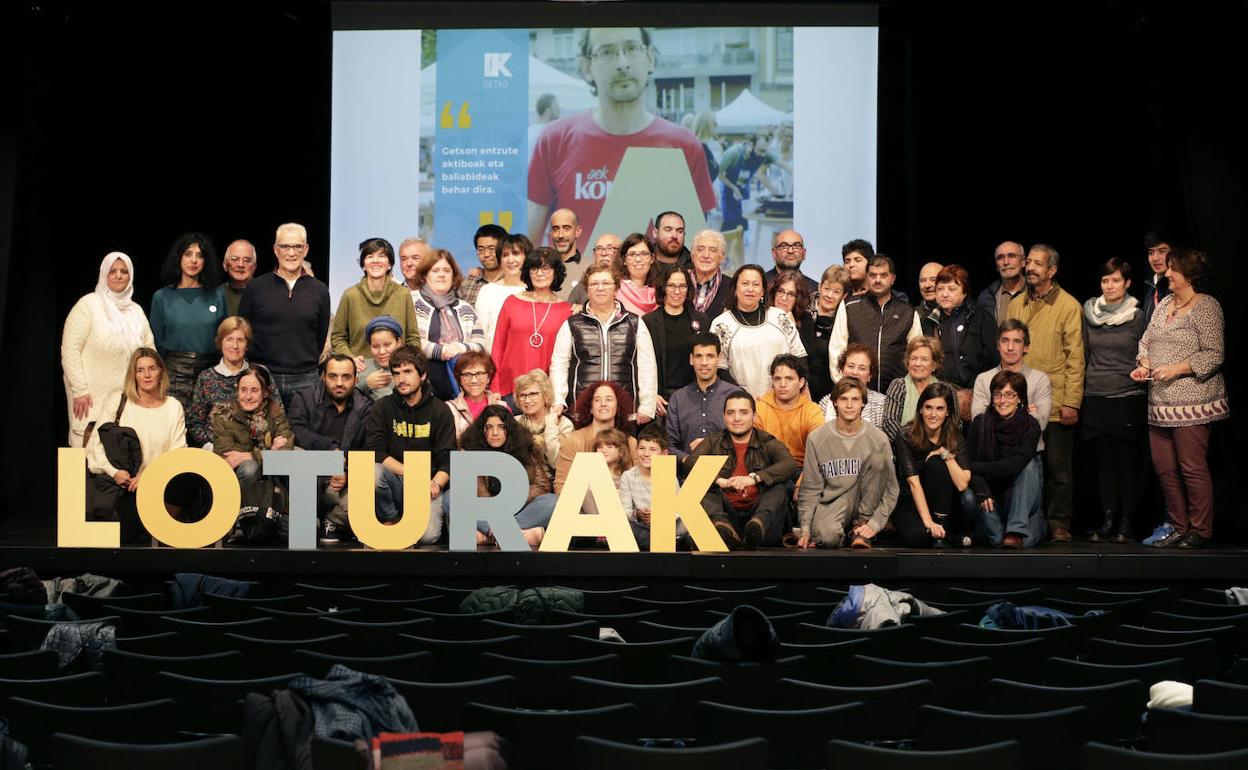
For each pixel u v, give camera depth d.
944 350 7.82
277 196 9.65
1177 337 7.25
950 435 7.17
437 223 9.41
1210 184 8.15
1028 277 7.71
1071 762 3.46
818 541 7.01
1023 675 4.46
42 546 6.96
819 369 7.95
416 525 6.81
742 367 7.64
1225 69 8.09
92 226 9.20
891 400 7.45
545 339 7.78
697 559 6.65
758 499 7.04
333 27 9.41
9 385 8.67
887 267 7.73
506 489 6.77
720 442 7.06
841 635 4.75
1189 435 7.18
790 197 9.36
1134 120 9.15
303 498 6.84
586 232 9.39
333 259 9.44
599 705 3.88
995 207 9.52
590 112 9.38
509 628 4.88
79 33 8.99
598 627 4.91
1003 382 7.23
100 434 7.20
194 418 7.48
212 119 9.53
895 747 3.91
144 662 4.11
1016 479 7.20
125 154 9.33
